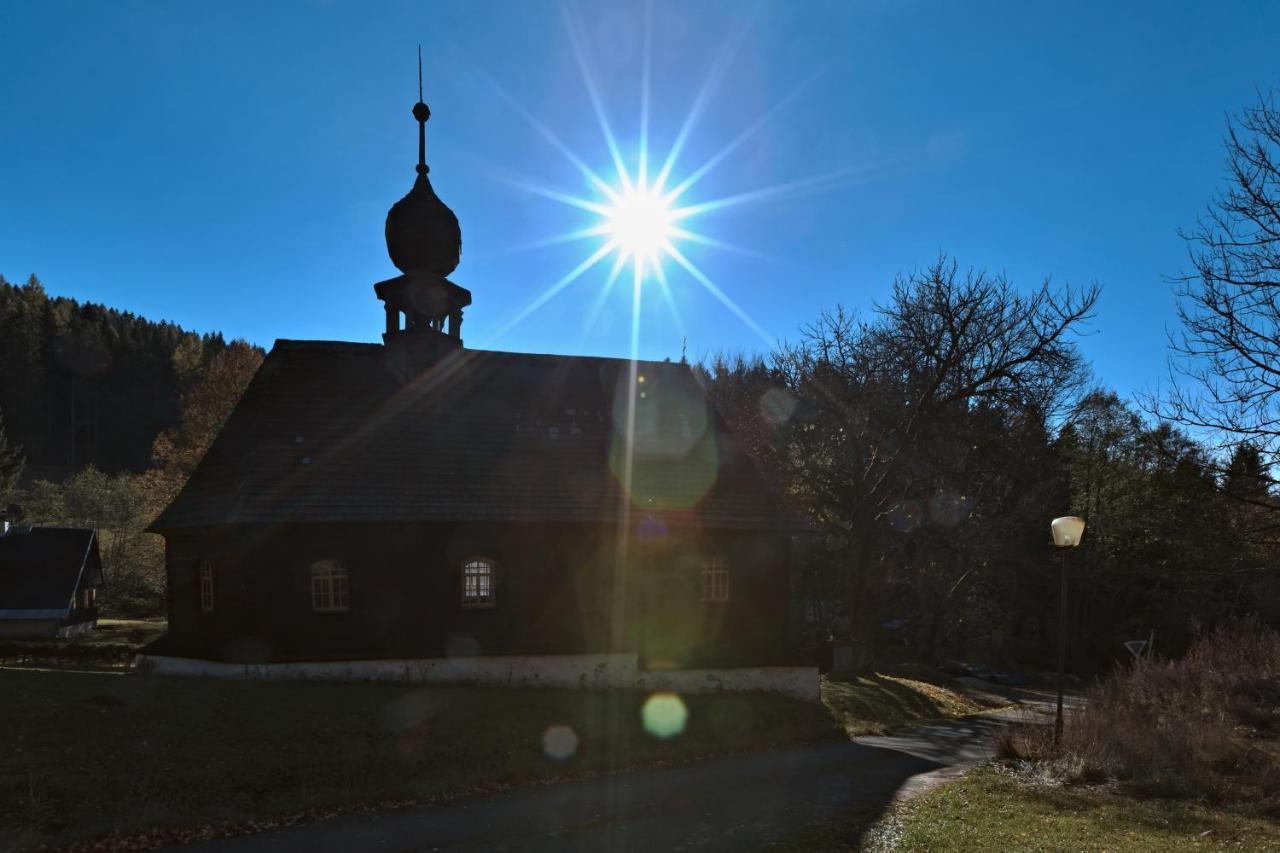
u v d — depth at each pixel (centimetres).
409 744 1429
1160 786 1338
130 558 5500
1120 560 4441
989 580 4406
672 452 2445
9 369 10062
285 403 2198
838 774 1487
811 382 3375
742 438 3803
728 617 2320
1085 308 2806
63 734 1253
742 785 1377
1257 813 1185
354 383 2305
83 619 4459
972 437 3341
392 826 1097
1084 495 4491
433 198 2392
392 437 2200
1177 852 948
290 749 1336
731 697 2145
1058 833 1041
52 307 11156
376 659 2000
